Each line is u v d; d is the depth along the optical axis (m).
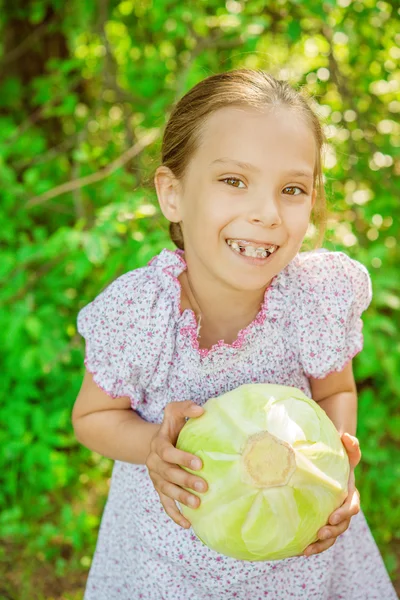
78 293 3.47
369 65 3.30
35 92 4.11
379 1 3.10
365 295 1.72
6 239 3.35
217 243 1.42
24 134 3.74
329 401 1.76
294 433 1.32
